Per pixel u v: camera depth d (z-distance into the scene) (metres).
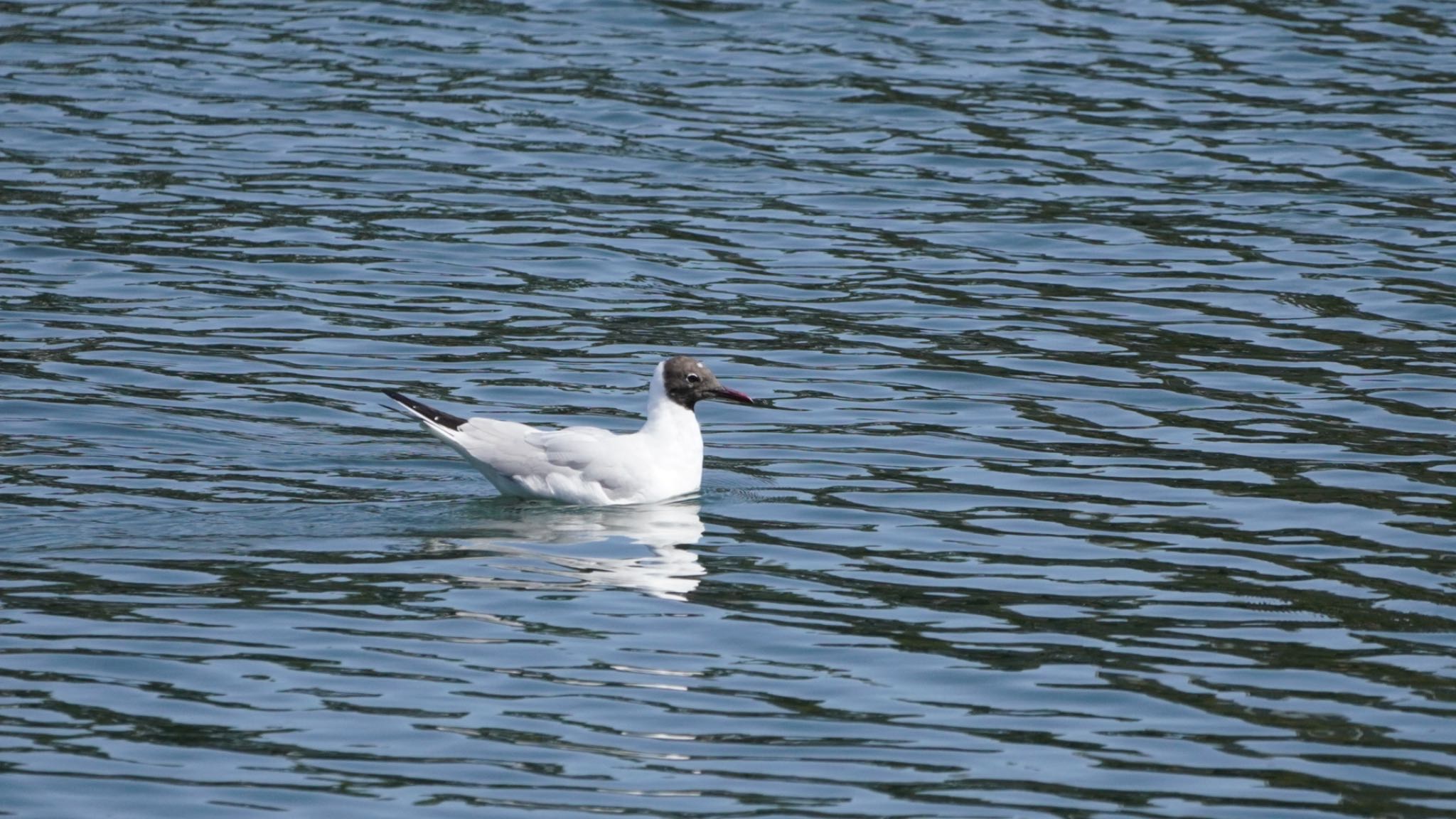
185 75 29.92
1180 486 16.22
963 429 17.84
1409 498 15.86
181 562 14.18
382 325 20.69
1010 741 11.50
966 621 13.34
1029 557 14.62
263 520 15.20
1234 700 12.06
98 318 20.53
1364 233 23.84
